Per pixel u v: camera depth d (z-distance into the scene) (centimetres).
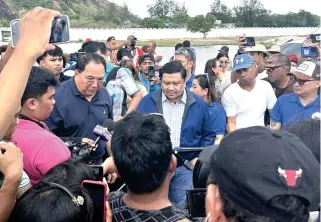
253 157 99
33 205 152
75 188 159
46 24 127
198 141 358
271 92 423
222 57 685
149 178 156
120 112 442
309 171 99
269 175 97
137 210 159
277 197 96
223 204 103
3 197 156
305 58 493
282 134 105
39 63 436
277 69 449
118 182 227
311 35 530
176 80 341
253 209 98
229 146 104
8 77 121
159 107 353
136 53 1001
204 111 355
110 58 867
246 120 415
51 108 247
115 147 159
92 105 337
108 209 162
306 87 353
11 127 165
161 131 160
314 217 108
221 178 103
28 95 236
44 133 226
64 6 6956
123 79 438
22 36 125
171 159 162
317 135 137
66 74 502
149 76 631
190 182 304
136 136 158
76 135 334
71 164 177
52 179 166
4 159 159
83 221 154
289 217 97
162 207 160
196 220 163
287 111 368
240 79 413
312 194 99
